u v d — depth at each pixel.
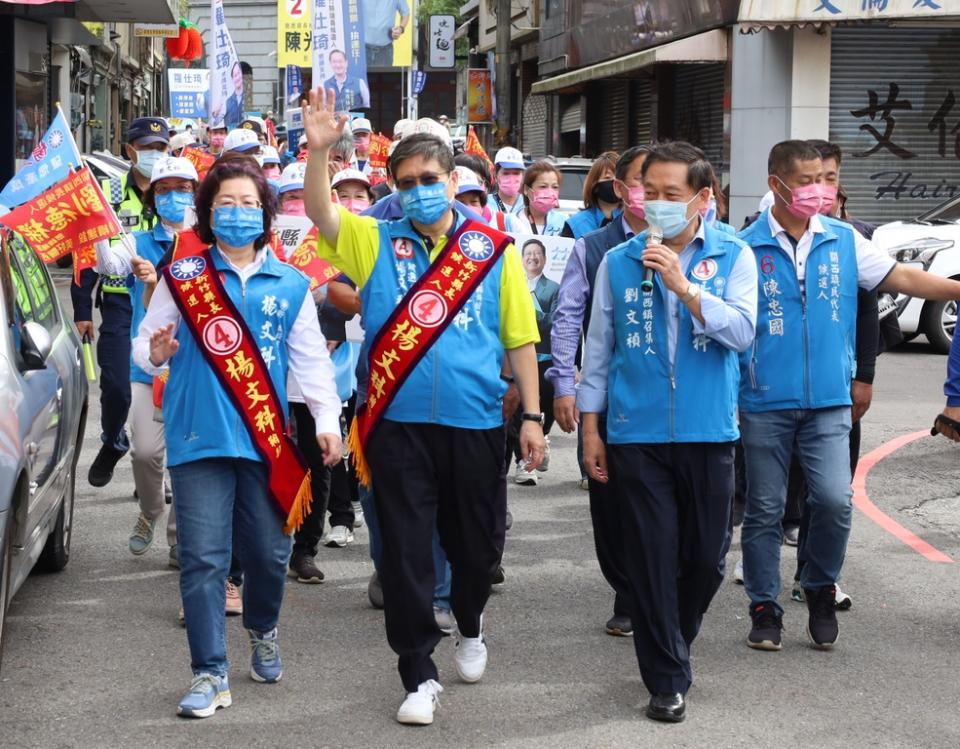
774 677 5.42
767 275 5.61
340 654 5.64
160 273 5.49
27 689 5.17
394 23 31.69
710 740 4.75
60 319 6.98
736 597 6.58
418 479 4.84
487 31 41.16
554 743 4.70
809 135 19.38
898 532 7.84
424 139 4.76
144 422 6.66
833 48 19.34
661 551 4.90
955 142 19.64
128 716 4.91
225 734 4.75
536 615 6.23
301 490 4.97
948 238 15.03
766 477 5.70
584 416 5.13
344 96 14.50
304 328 4.99
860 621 6.19
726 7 20.17
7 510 4.84
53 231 6.24
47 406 5.74
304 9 23.03
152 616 6.11
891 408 11.92
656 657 4.91
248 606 5.19
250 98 54.41
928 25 19.12
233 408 4.85
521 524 7.96
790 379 5.60
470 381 4.82
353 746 4.65
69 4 22.72
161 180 6.37
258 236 4.93
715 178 6.54
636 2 24.47
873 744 4.73
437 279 4.83
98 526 7.73
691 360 4.89
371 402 4.86
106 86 43.06
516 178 9.49
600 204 7.26
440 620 5.91
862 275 5.70
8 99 22.16
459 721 4.90
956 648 5.81
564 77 26.48
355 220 4.87
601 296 5.05
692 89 23.14
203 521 4.87
